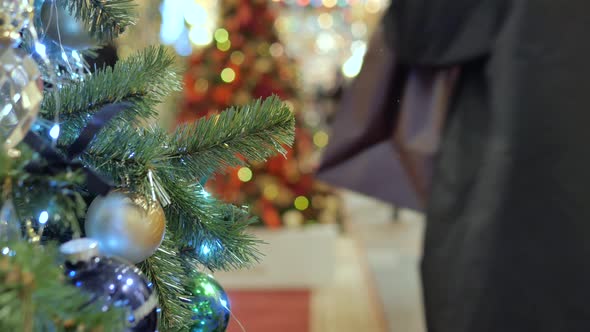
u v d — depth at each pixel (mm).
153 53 795
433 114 1940
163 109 2832
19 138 589
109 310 564
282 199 3639
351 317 3027
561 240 1514
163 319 736
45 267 517
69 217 568
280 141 803
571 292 1504
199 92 3566
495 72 1615
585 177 1507
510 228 1531
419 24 1782
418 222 5340
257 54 3711
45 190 564
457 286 1545
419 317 3064
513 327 1515
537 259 1521
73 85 771
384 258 4203
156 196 743
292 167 3662
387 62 1986
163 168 740
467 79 1795
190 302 789
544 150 1535
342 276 3760
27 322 506
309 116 4426
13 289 499
